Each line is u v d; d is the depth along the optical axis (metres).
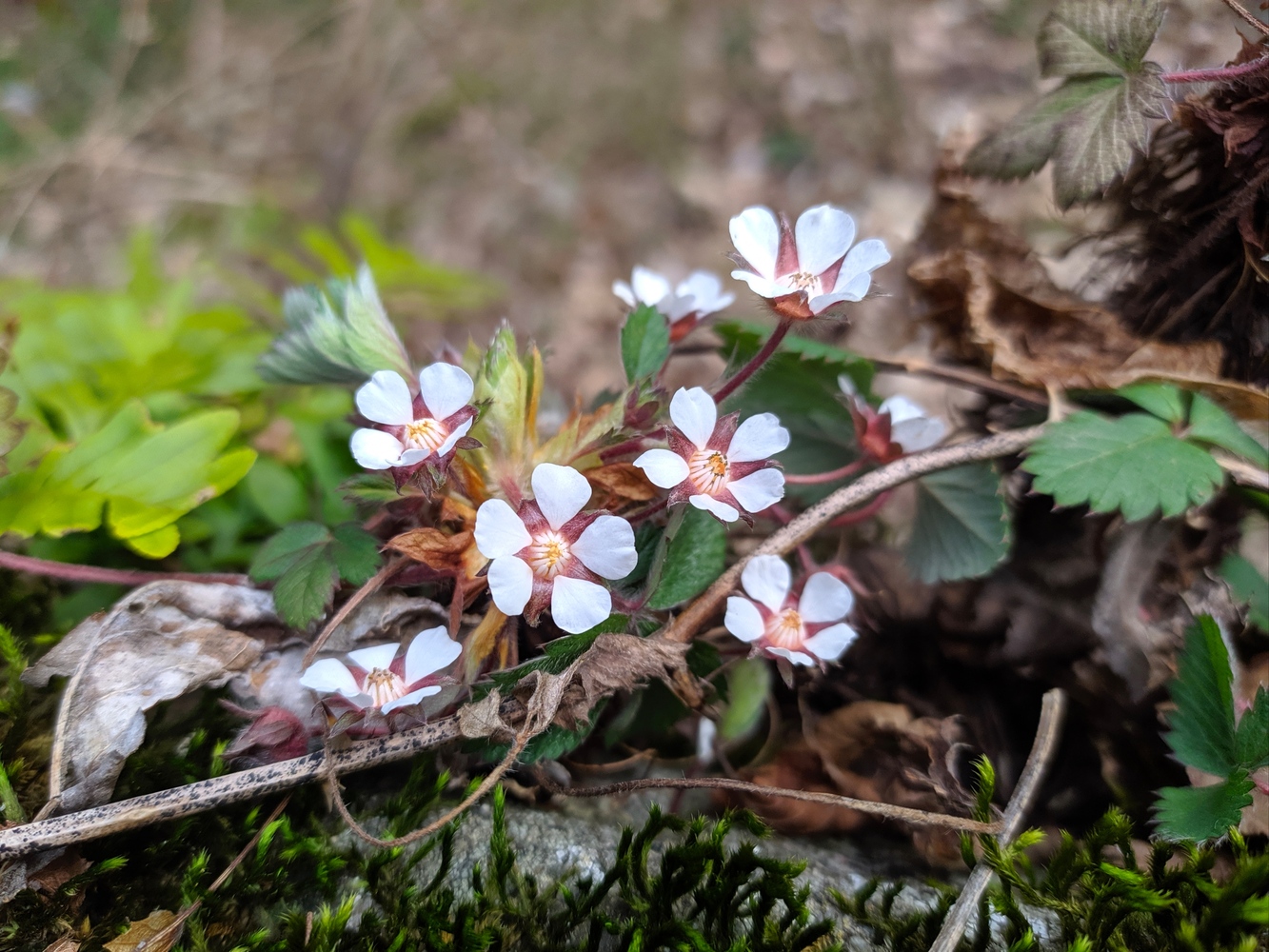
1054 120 0.09
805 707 0.10
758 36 0.37
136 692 0.08
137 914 0.08
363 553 0.09
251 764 0.08
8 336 0.10
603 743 0.10
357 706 0.08
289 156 0.34
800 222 0.09
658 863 0.08
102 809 0.07
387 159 0.34
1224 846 0.08
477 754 0.09
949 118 0.32
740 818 0.08
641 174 0.34
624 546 0.07
